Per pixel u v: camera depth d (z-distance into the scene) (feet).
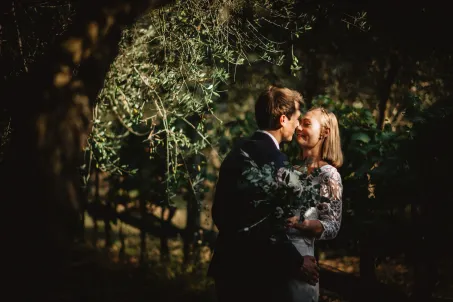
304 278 9.71
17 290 9.62
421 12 16.67
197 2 13.05
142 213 19.36
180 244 22.97
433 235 14.85
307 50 18.74
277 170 9.66
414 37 17.49
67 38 9.89
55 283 9.87
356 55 18.93
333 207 10.21
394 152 15.01
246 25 13.74
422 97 20.66
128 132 17.01
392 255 15.74
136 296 15.21
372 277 16.10
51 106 9.70
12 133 9.90
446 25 16.89
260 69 19.44
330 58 19.39
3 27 12.91
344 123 16.21
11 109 10.69
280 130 10.21
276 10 13.35
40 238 9.61
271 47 14.06
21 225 9.62
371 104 20.83
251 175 9.32
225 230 9.91
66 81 9.78
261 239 9.60
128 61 14.79
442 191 14.60
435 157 14.56
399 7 16.39
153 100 14.89
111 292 14.87
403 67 19.92
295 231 9.96
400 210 15.30
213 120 18.39
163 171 18.07
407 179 14.60
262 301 9.66
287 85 19.84
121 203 19.40
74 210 9.93
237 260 9.74
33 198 9.59
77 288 14.40
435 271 15.43
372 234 15.34
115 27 10.09
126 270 17.02
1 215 9.66
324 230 9.94
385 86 20.10
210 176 18.37
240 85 19.63
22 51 12.83
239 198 9.76
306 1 14.58
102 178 20.98
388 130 16.61
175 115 14.87
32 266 9.64
